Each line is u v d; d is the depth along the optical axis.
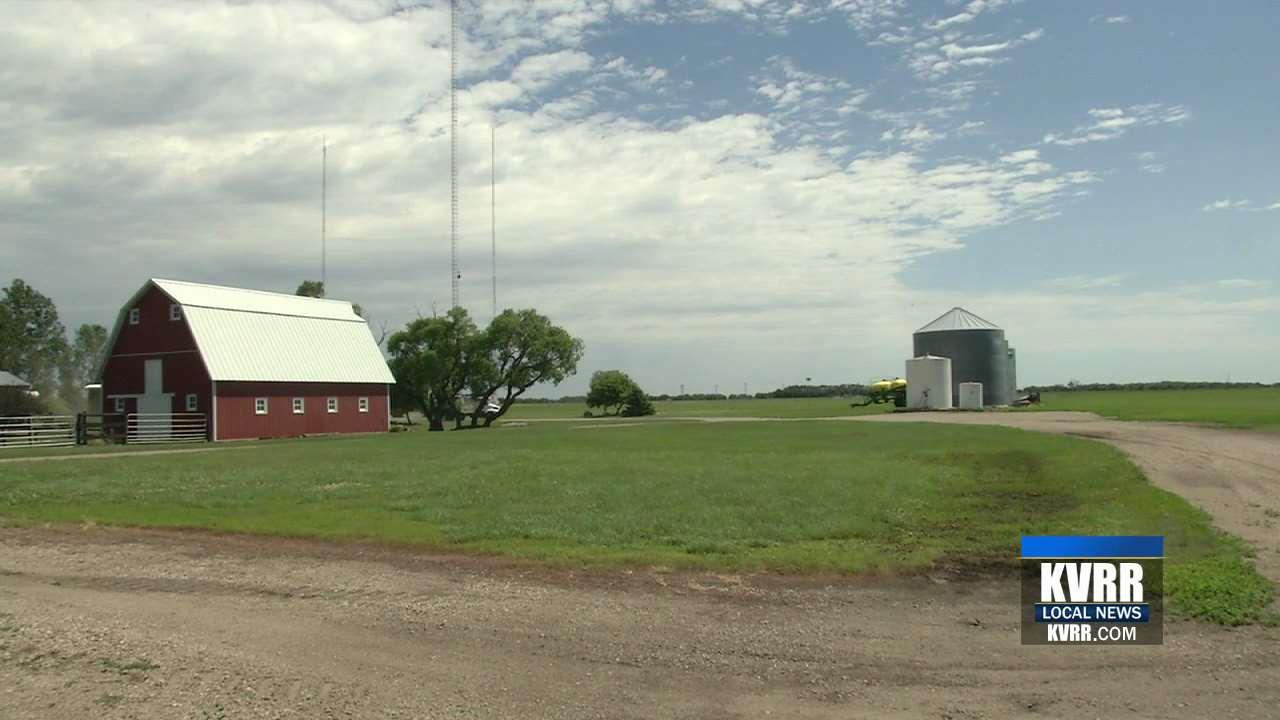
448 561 13.20
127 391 55.47
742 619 9.94
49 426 49.78
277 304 61.59
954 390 79.44
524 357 79.00
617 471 25.03
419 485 22.20
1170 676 7.93
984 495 19.75
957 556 13.16
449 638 9.25
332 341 62.75
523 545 14.09
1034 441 33.69
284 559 13.52
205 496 20.45
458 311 77.06
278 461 30.55
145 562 13.42
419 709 7.33
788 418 67.19
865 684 7.85
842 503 18.31
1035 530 15.09
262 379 55.59
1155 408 63.28
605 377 96.75
